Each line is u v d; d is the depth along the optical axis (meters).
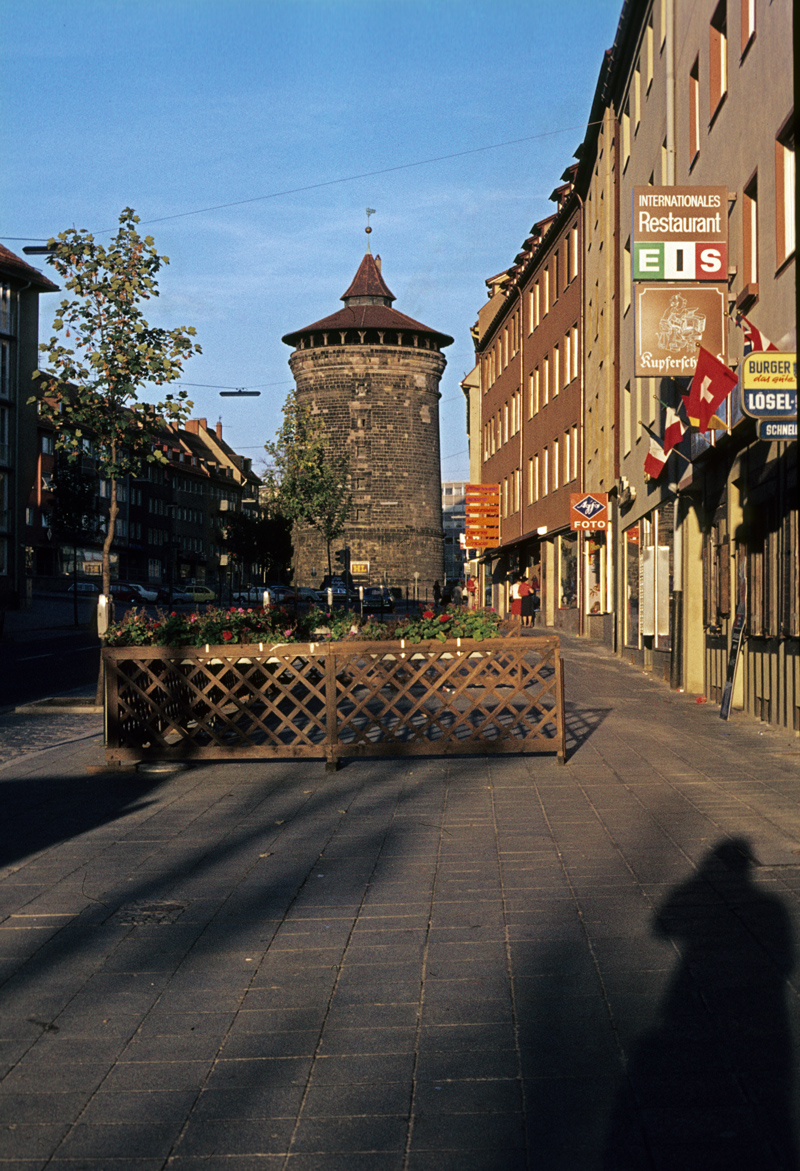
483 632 10.23
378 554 88.94
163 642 10.55
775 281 11.86
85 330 15.45
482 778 9.54
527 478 44.50
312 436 69.19
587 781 9.21
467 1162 3.20
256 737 11.21
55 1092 3.73
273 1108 3.57
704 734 11.93
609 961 4.82
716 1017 4.17
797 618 11.11
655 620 20.30
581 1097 3.57
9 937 5.41
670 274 13.71
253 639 10.65
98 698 15.95
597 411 30.73
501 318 50.50
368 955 5.03
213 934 5.40
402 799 8.70
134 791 9.32
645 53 22.38
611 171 27.59
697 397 12.88
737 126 13.76
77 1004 4.53
